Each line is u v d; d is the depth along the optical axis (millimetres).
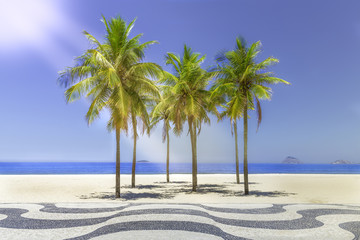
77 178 32094
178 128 17375
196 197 14727
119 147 14750
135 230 7086
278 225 7773
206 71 16531
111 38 14367
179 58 18312
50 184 23297
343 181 27797
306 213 9547
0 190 18516
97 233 6820
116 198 14336
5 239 6363
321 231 7168
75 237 6508
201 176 38312
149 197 14750
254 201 13195
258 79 15664
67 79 13500
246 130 16109
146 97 21422
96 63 12508
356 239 6492
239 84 15922
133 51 13656
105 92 14188
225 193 16734
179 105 17375
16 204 11281
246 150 16172
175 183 25469
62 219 8383
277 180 29359
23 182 25281
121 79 14492
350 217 8906
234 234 6824
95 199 13992
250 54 15617
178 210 9914
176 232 6910
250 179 31281
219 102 18234
